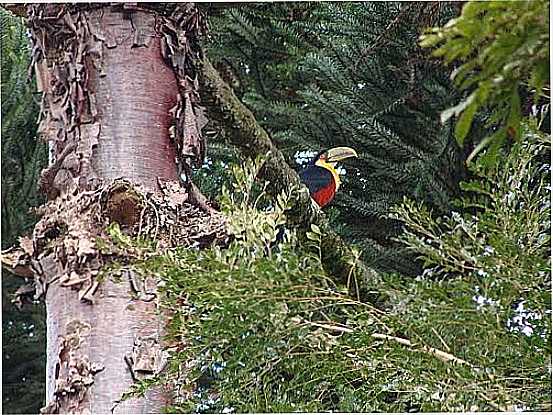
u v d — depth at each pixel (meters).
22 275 1.66
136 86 1.66
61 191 1.64
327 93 3.37
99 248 1.50
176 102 1.70
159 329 1.58
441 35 0.79
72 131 1.65
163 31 1.71
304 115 3.50
